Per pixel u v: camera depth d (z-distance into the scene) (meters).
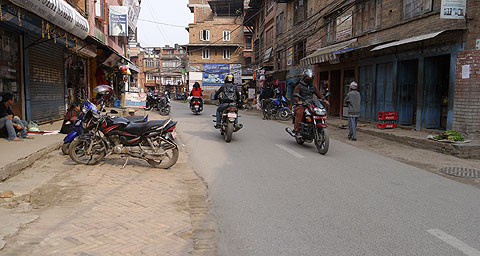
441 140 9.10
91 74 19.11
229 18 48.47
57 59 12.92
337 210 4.46
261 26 34.47
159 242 3.40
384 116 12.23
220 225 4.01
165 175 6.16
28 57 10.33
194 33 49.03
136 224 3.82
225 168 6.80
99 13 18.09
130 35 30.89
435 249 3.38
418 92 11.52
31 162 6.31
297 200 4.87
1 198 4.51
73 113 9.25
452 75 9.94
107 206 4.36
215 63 48.97
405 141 10.15
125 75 26.91
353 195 5.10
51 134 9.00
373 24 14.22
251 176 6.19
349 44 15.21
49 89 12.11
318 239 3.61
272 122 16.08
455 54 9.83
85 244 3.27
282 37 26.05
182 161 7.44
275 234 3.74
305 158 7.77
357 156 8.10
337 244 3.49
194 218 4.23
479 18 9.27
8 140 7.77
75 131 6.93
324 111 8.20
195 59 49.19
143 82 71.81
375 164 7.27
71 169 6.18
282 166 6.97
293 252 3.32
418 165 7.55
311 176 6.20
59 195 4.73
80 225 3.72
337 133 12.41
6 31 9.22
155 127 6.48
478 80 9.27
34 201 4.46
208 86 49.19
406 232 3.78
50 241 3.30
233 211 4.45
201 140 10.16
